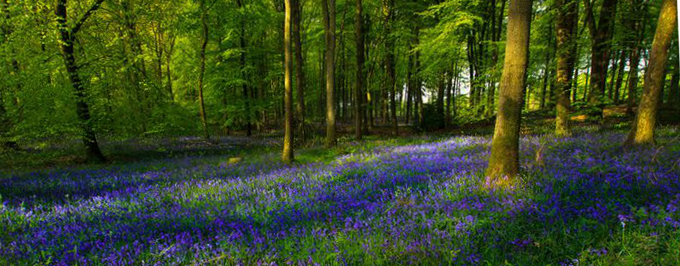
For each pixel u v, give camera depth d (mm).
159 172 10172
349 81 39188
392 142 15734
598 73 15539
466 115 16969
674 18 6969
